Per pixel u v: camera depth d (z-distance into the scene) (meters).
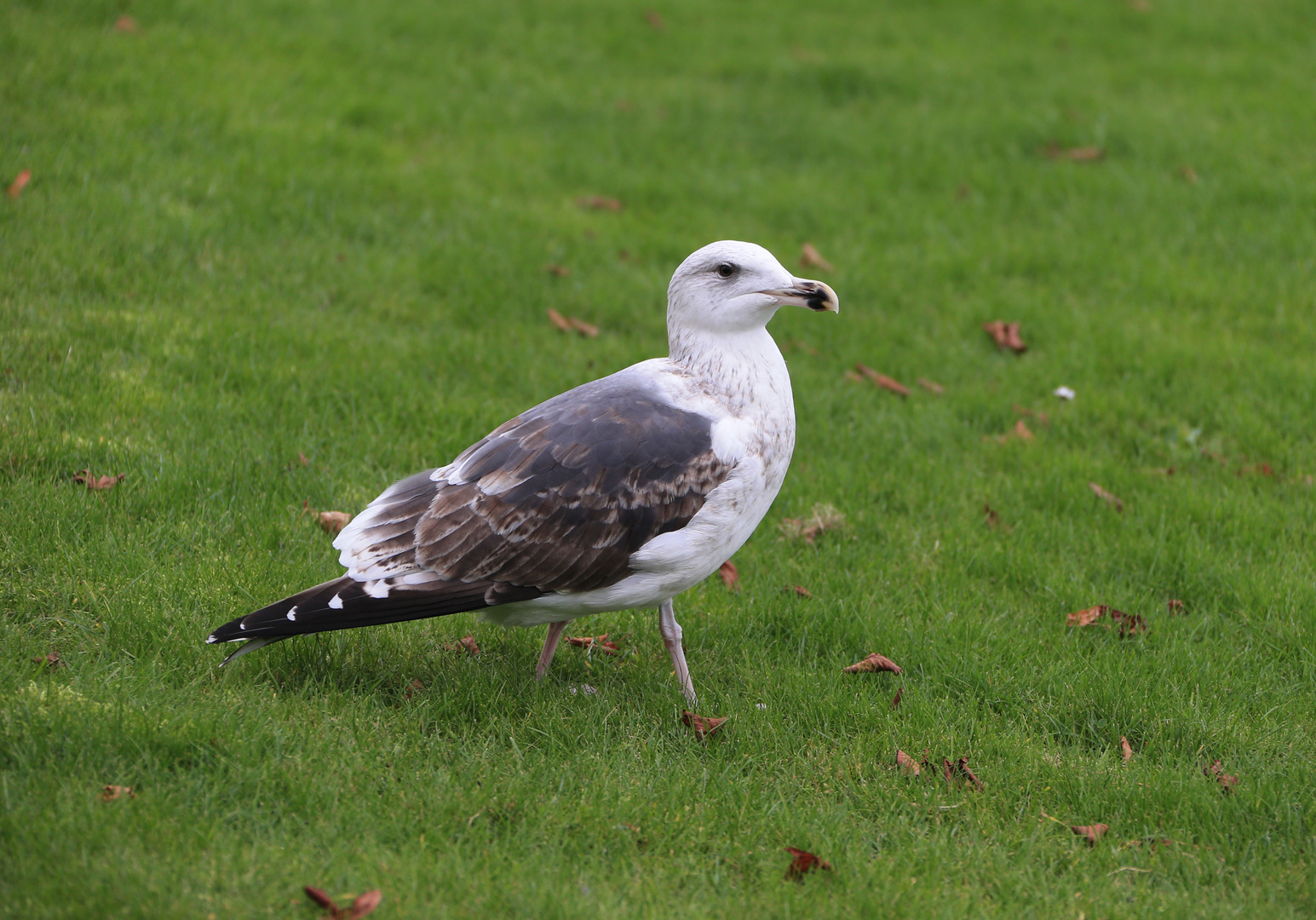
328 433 8.03
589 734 5.65
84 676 5.51
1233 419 8.99
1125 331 10.30
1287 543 7.64
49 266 9.06
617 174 12.95
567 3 17.94
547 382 9.03
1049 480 8.27
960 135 14.24
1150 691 6.17
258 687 5.71
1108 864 5.00
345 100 13.23
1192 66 16.39
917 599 7.07
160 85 12.30
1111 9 18.72
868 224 12.33
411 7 16.59
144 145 11.19
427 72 14.71
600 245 11.35
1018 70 16.28
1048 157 13.92
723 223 12.20
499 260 10.73
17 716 5.08
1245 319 10.57
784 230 12.23
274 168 11.37
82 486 6.91
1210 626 6.84
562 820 4.96
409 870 4.52
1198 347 10.02
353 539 5.46
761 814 5.12
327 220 10.88
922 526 7.82
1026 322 10.57
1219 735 5.84
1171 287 11.07
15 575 6.16
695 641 6.65
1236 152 13.71
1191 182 13.13
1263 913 4.69
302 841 4.66
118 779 4.87
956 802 5.35
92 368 8.05
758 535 7.66
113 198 10.09
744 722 5.86
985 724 5.91
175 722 5.16
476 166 12.61
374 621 5.27
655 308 10.44
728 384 5.72
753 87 15.67
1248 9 18.77
